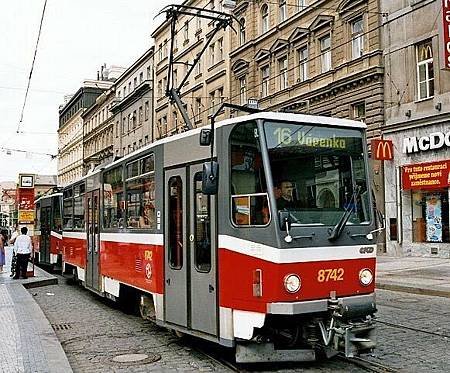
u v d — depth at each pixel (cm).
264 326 701
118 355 829
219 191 751
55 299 1512
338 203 736
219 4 4097
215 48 4191
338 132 755
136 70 5806
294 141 720
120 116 6272
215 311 755
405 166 2425
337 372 692
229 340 727
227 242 734
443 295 1411
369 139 2597
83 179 1567
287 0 3300
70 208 1781
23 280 1859
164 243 892
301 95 3086
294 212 697
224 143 752
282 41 3294
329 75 2884
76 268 1714
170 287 868
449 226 2261
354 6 2711
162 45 5156
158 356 813
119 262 1143
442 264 2072
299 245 683
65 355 788
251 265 699
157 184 923
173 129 4875
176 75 4872
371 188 768
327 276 699
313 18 3038
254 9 3656
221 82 4081
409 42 2420
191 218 816
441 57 2122
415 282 1600
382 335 910
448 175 2223
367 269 737
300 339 721
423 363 733
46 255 2308
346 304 697
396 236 2483
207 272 774
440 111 2267
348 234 725
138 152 1033
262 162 696
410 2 2409
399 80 2472
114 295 1186
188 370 729
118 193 1173
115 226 1186
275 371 702
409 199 2433
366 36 2634
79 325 1103
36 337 915
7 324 1038
